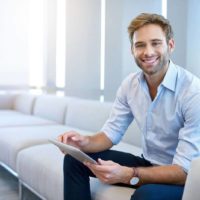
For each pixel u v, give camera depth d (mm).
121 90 1824
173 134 1569
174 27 2686
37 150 2391
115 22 3352
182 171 1377
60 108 3664
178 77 1530
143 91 1645
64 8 4195
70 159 1590
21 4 4617
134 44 1531
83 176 1591
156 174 1403
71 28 4070
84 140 1704
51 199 2029
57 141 1627
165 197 1304
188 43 2570
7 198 2627
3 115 4020
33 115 4188
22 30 4656
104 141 1777
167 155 1632
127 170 1438
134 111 1724
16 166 2568
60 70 4312
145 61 1502
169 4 2738
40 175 2148
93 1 3674
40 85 4660
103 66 3541
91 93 3738
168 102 1537
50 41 4461
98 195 1590
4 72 4633
